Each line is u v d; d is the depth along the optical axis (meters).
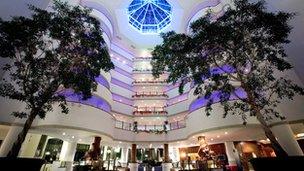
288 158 8.70
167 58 11.67
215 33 10.23
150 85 35.34
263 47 10.80
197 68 11.73
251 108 10.98
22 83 10.30
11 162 8.76
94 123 20.00
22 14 16.80
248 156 23.88
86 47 10.87
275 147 9.59
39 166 9.70
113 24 34.16
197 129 20.66
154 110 33.47
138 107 34.00
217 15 27.14
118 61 36.31
